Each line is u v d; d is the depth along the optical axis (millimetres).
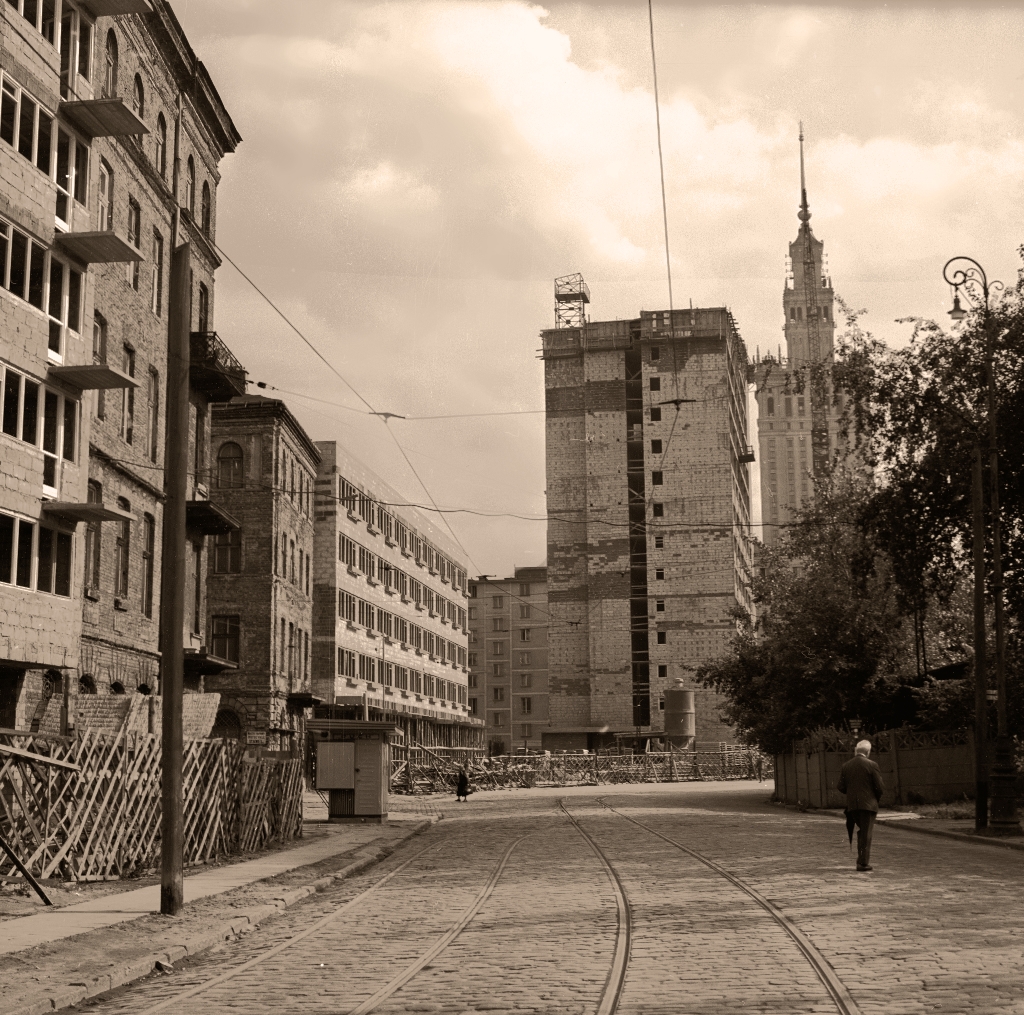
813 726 40125
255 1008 8875
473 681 128125
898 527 32500
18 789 16250
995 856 19578
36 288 24625
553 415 105188
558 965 10039
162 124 36969
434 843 26359
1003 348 30141
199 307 41406
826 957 9984
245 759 23719
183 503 15242
